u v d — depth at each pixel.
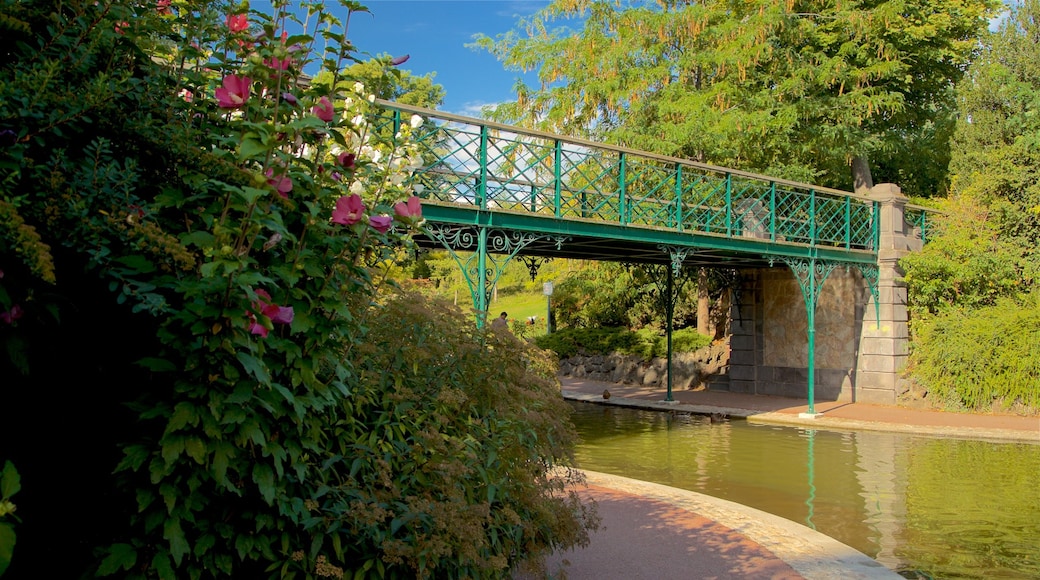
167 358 2.17
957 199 17.11
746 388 17.67
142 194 2.37
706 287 19.59
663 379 19.25
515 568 3.94
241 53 2.64
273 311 2.20
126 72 2.20
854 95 17.31
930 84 20.23
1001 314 14.48
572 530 3.99
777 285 17.20
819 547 5.40
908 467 9.44
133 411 2.26
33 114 1.94
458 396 3.25
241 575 2.46
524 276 36.69
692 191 14.89
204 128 2.54
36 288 1.98
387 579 2.75
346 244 2.60
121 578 2.14
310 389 2.41
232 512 2.32
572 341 22.12
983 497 7.82
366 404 3.06
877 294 15.54
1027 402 13.56
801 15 18.31
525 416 3.71
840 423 12.84
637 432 12.44
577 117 19.48
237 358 2.09
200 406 2.09
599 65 18.14
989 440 11.46
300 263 2.41
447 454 3.12
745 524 6.05
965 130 18.06
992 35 18.38
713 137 16.61
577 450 10.69
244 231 2.21
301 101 2.54
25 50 2.06
